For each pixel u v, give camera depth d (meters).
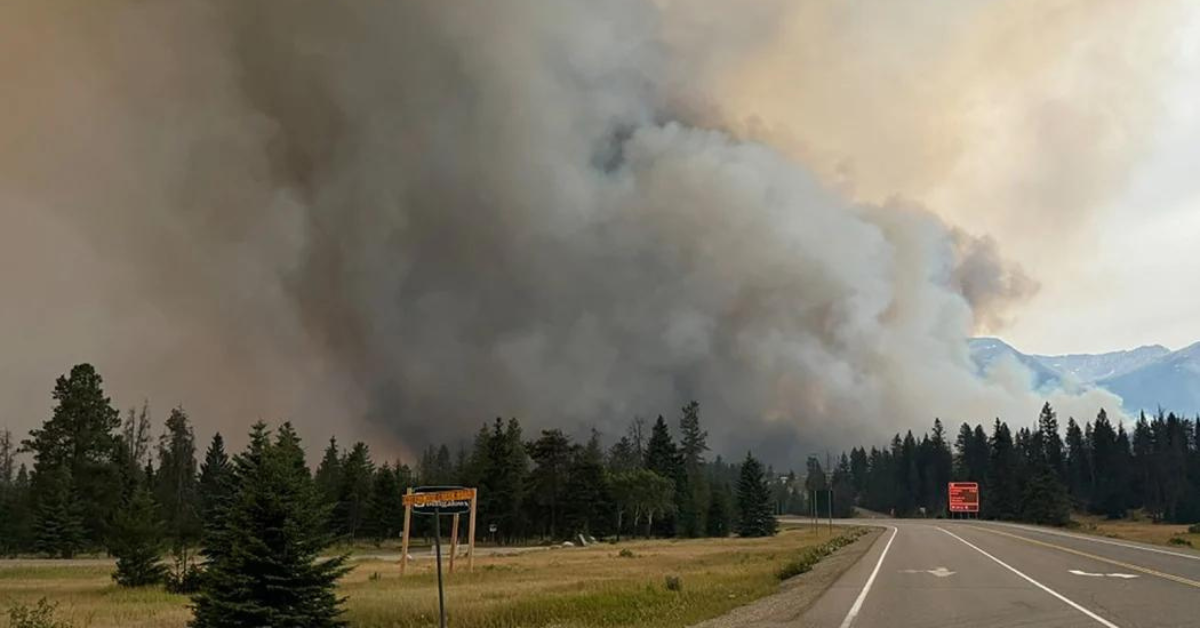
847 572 27.78
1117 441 158.38
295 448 22.59
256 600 18.31
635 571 36.38
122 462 91.50
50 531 75.56
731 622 16.06
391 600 24.00
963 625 14.91
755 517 115.81
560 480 108.12
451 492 14.41
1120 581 22.62
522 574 36.56
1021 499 137.25
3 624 15.68
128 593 32.06
